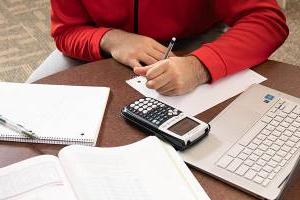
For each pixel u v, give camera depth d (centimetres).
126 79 106
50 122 91
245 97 97
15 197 74
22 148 86
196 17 139
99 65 111
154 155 82
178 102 98
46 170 79
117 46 117
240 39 114
